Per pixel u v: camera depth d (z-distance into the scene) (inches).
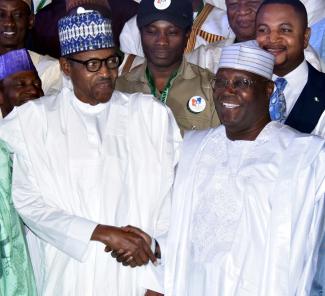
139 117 171.8
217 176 163.0
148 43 186.7
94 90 167.2
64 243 165.5
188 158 167.2
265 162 159.8
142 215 169.2
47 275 170.7
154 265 167.8
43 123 170.9
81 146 169.6
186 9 186.1
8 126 171.3
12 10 206.5
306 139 159.3
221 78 161.3
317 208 159.2
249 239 159.0
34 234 173.3
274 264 156.9
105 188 168.1
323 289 163.0
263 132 162.2
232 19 201.0
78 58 166.2
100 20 165.9
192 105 187.0
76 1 168.2
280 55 183.0
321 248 162.2
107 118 171.8
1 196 171.0
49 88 199.0
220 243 160.6
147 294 171.0
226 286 159.5
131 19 226.5
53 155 169.3
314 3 216.4
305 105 183.2
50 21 226.2
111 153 169.5
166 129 171.2
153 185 169.8
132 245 163.9
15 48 209.9
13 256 171.6
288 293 156.9
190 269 164.1
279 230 156.8
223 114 161.5
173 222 166.6
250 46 160.7
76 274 169.0
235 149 163.2
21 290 172.1
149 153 170.4
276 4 183.2
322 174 157.9
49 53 225.9
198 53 203.2
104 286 167.8
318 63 203.3
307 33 185.9
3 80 186.1
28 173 169.8
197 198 164.4
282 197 157.2
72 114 171.2
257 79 160.2
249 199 159.5
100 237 164.2
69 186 168.4
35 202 168.1
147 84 190.5
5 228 170.6
